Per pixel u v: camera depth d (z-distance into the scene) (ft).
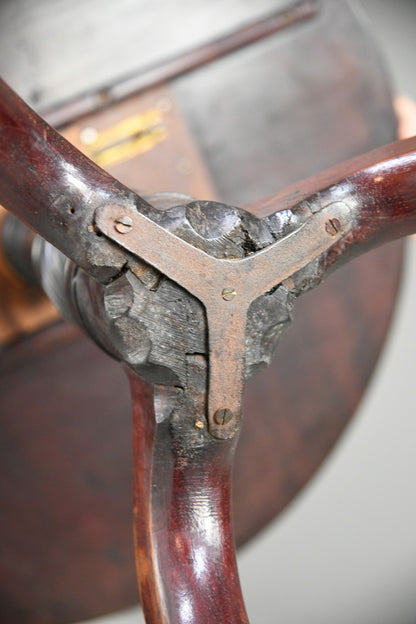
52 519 3.58
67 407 3.51
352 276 3.67
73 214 1.64
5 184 1.62
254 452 3.72
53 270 2.03
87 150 3.30
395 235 1.82
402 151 1.79
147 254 1.65
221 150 3.46
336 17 3.50
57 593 3.64
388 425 5.15
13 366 3.42
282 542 4.97
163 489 1.79
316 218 1.73
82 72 3.28
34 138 1.61
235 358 1.71
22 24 3.24
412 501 5.09
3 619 3.62
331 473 5.07
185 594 1.74
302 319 3.67
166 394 1.74
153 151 3.38
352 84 3.53
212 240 1.68
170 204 1.82
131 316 1.68
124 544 3.64
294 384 3.71
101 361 3.50
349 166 1.82
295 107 3.51
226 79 3.44
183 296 1.68
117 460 3.58
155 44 3.35
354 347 3.73
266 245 1.70
